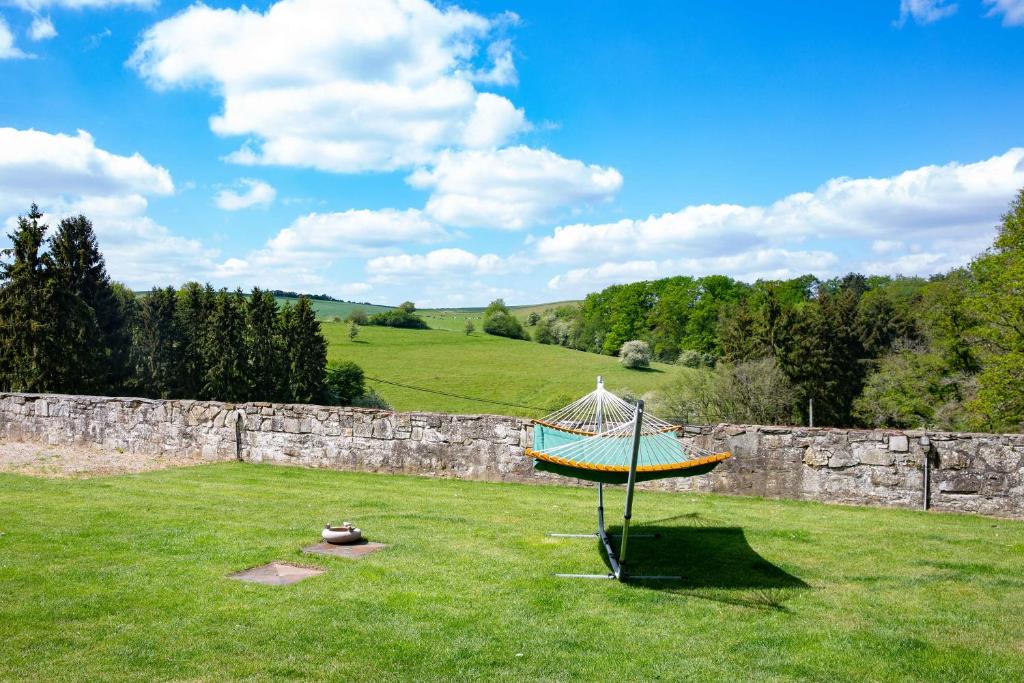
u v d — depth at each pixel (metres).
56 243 34.41
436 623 4.88
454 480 11.23
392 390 48.75
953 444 9.08
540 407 43.69
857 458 9.48
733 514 8.67
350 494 9.66
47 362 28.66
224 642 4.47
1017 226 24.42
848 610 5.27
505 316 76.75
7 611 4.87
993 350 26.42
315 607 5.09
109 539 6.80
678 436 10.34
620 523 8.03
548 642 4.61
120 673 4.02
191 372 39.12
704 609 5.26
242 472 11.59
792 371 41.22
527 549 6.82
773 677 4.16
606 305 68.56
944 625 4.97
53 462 11.98
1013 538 7.55
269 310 41.84
